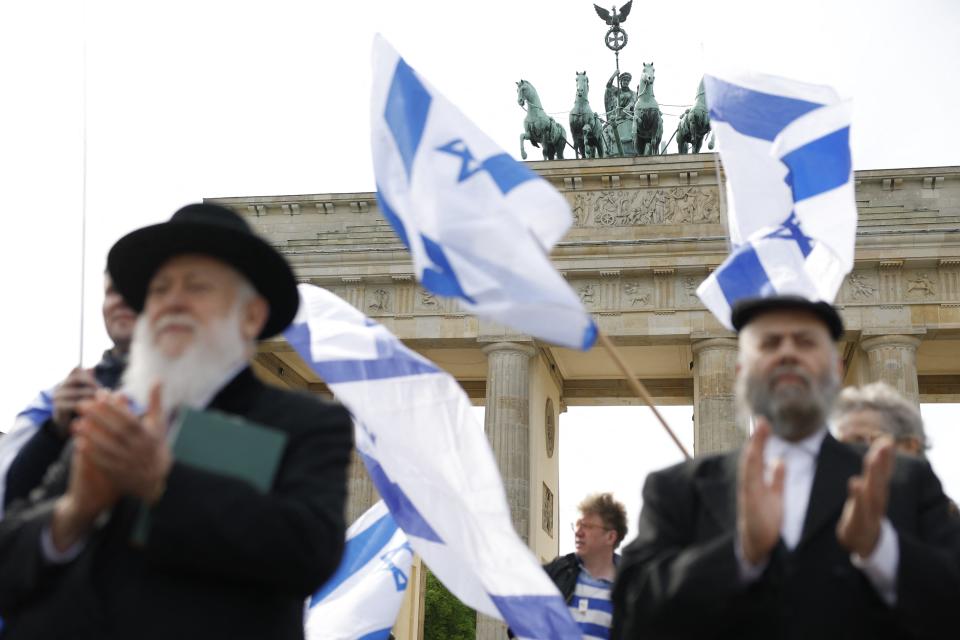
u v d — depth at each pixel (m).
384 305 65.81
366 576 15.54
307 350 12.61
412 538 11.94
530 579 11.36
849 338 63.38
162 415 5.82
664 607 6.25
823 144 12.87
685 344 64.94
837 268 12.52
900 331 61.00
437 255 10.21
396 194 10.61
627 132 77.44
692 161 65.12
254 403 6.30
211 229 6.24
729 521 6.68
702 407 61.66
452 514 11.87
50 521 5.51
